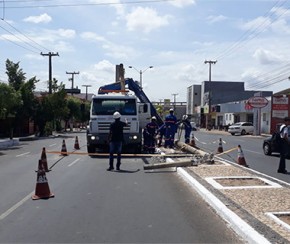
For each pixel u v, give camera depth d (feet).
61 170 50.49
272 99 176.55
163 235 22.90
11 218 26.63
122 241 21.85
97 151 76.64
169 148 79.10
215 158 63.05
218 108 290.76
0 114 107.76
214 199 30.04
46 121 165.68
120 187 38.17
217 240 22.04
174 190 36.47
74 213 27.94
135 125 67.72
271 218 24.89
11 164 58.18
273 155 75.66
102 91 74.43
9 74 148.05
